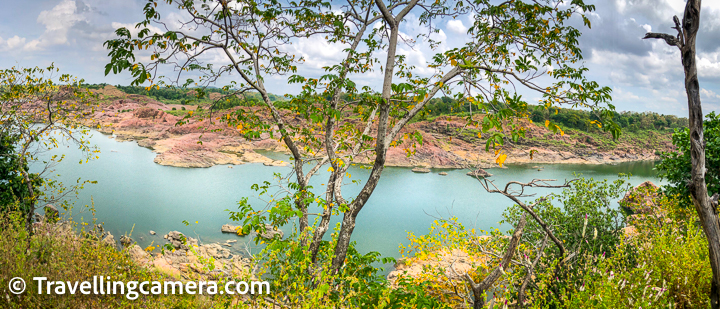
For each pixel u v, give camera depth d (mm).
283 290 4062
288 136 6453
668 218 7555
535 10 6055
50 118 8781
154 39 4668
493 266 6484
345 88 6297
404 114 6074
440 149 47750
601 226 7336
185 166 38969
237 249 15805
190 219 20078
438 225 5977
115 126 66062
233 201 24641
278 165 42344
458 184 34469
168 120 69250
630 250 5992
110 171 33562
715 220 3531
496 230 7473
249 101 6488
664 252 4957
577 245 6922
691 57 3428
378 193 29125
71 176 29406
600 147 65062
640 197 7992
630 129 84688
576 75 5867
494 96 4078
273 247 4453
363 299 4832
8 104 8469
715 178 8672
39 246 5398
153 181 30625
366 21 6812
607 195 8250
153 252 14164
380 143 5543
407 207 24625
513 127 3656
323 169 35469
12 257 4922
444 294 6023
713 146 8484
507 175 40875
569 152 59312
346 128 6758
